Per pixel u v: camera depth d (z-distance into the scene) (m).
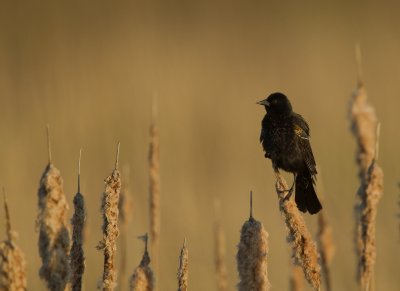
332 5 38.97
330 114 21.61
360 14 37.28
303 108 22.78
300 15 38.41
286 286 10.47
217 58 31.02
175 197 13.86
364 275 5.95
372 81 25.80
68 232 5.18
